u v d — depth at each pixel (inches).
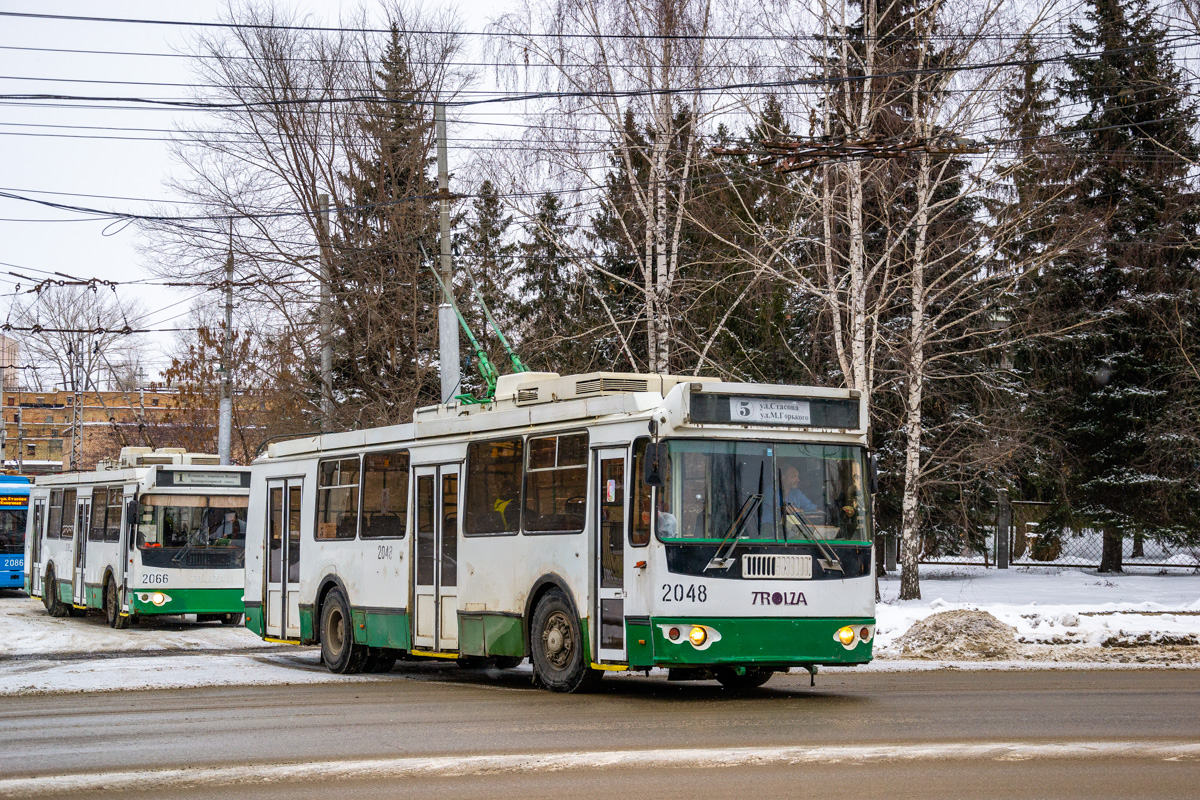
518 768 351.3
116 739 418.0
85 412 3395.7
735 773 337.4
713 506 498.9
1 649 862.5
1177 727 418.6
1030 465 1258.0
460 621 613.3
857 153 760.3
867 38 964.6
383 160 1439.5
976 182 977.5
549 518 559.2
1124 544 1471.5
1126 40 1233.4
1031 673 636.1
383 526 674.8
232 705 517.7
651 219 1080.2
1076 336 1261.1
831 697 523.5
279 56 1402.6
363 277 1398.9
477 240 1416.1
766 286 1098.1
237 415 1752.0
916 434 1020.5
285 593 765.9
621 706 494.9
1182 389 1210.0
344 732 428.5
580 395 568.4
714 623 488.7
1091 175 1248.2
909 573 1021.2
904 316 1186.0
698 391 502.3
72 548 1203.9
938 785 316.5
